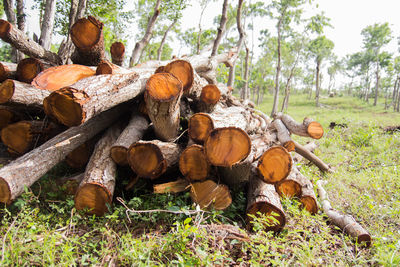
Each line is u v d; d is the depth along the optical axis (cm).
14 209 279
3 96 297
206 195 300
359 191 438
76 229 261
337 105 3198
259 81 2925
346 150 712
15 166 266
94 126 352
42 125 368
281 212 282
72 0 605
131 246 230
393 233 307
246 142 273
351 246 283
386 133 930
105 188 278
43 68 365
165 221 284
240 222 304
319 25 1994
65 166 382
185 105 430
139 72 368
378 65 3036
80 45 364
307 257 232
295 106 3197
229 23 1516
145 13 1396
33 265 203
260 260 227
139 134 351
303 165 555
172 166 328
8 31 393
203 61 588
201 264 209
